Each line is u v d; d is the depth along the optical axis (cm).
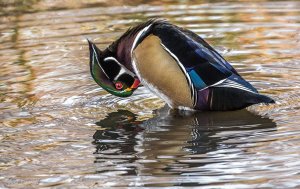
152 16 1820
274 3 1897
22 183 980
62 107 1293
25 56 1577
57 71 1485
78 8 1936
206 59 1237
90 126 1197
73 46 1634
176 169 1007
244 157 1035
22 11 1920
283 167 994
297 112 1219
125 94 1310
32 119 1234
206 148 1078
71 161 1049
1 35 1723
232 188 941
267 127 1155
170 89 1249
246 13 1825
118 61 1285
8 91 1377
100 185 967
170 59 1235
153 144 1107
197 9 1877
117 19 1812
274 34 1667
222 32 1688
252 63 1491
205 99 1239
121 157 1059
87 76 1456
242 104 1224
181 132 1159
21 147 1108
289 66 1464
